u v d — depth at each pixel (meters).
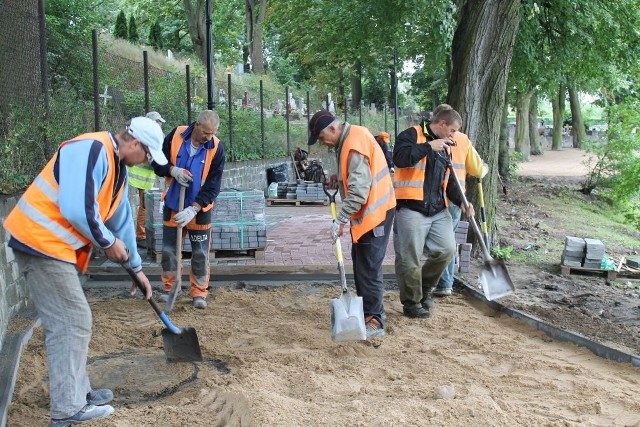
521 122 33.91
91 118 9.96
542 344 5.87
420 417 4.06
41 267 3.74
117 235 4.20
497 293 6.21
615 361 5.38
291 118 26.09
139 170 8.23
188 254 8.16
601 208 19.83
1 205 5.84
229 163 15.74
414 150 5.95
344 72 33.38
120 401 4.46
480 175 6.84
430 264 6.49
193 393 4.58
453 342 5.80
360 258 5.73
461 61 9.53
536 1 13.59
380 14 14.66
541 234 13.72
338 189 6.05
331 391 4.56
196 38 29.50
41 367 5.00
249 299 7.14
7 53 7.15
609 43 15.11
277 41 42.84
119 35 28.50
